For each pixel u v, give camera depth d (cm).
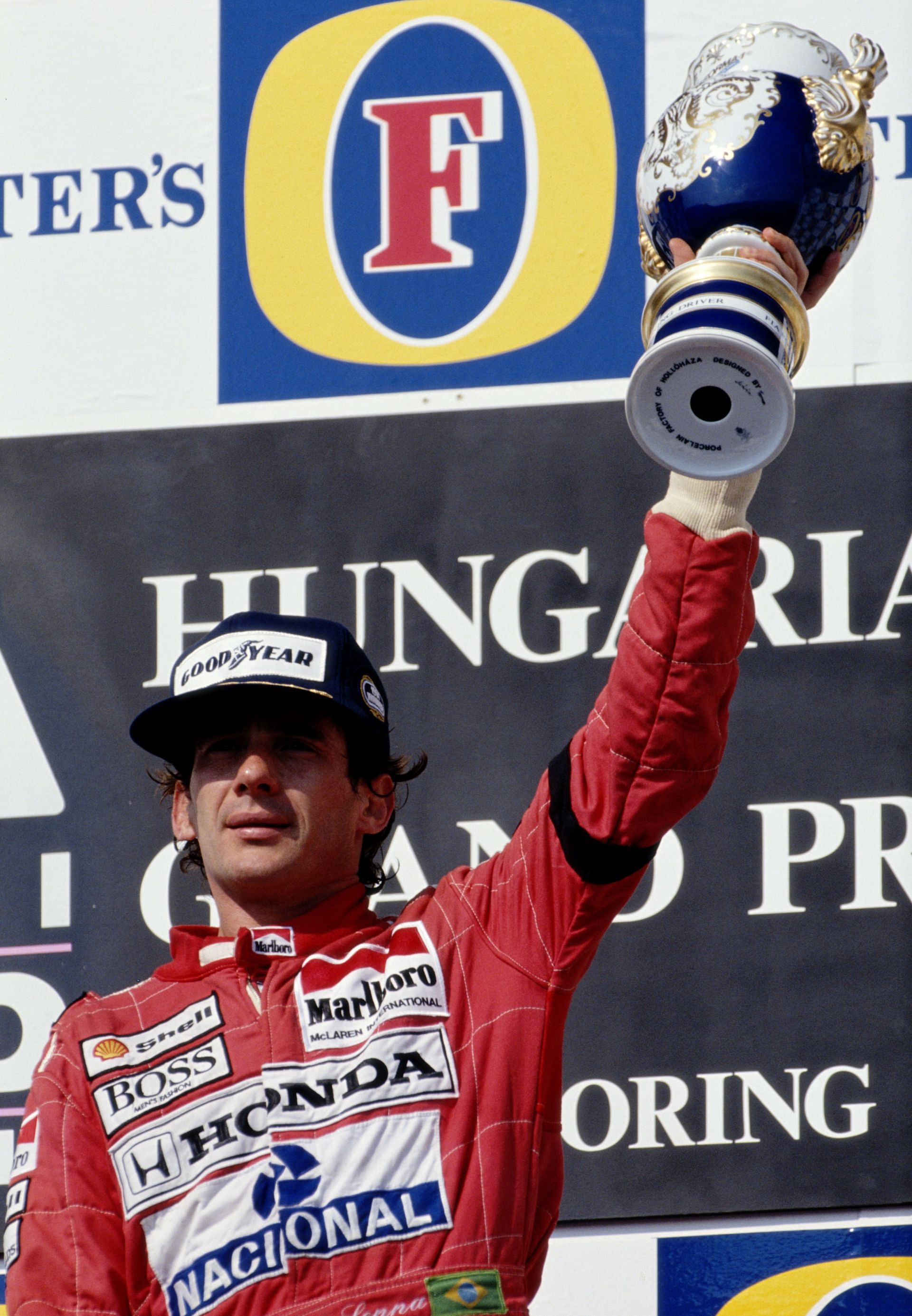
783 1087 1302
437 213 1550
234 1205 883
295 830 1013
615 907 945
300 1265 866
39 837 1430
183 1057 932
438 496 1471
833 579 1403
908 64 1518
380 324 1526
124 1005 970
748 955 1330
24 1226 899
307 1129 895
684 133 972
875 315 1455
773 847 1351
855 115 966
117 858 1421
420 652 1435
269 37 1612
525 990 934
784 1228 1270
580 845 930
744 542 916
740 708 1381
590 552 1445
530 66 1580
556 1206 931
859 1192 1275
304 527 1480
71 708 1459
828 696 1379
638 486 1455
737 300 894
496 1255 870
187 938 1005
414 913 975
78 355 1543
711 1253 1269
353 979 945
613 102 1563
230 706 1034
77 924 1409
